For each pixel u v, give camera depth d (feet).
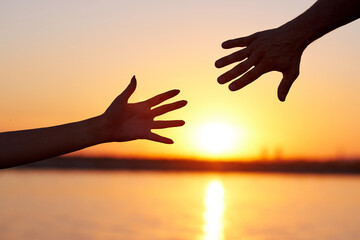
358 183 328.49
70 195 177.27
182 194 197.06
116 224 98.12
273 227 95.35
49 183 272.10
